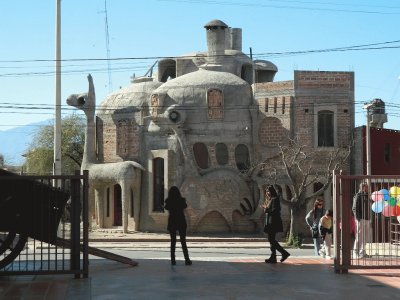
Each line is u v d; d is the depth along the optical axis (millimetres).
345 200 15750
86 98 41281
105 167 40594
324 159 38125
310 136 38344
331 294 12789
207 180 38906
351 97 38938
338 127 38594
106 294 12867
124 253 25922
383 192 19609
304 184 34062
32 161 62750
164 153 39406
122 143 41500
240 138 39938
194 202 38812
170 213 18125
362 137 38125
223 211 38938
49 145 63344
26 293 13102
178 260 19688
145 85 42469
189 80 40625
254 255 24781
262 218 38594
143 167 40406
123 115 41594
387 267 15625
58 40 31672
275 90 39375
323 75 38844
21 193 15453
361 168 38000
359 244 18531
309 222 23859
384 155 39156
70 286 13922
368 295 12680
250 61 44500
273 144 39250
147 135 40500
